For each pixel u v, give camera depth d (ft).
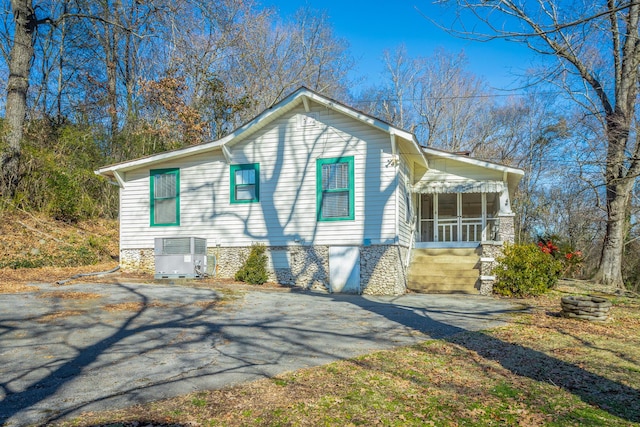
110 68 92.27
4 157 57.57
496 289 45.50
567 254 67.51
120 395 16.97
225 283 47.55
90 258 57.98
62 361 21.15
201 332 27.22
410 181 56.29
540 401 17.38
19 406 15.90
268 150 50.78
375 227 47.14
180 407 15.84
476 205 72.08
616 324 32.60
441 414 15.81
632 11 35.70
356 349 23.88
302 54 119.75
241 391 17.43
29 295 35.68
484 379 19.72
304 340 25.71
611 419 15.85
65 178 65.00
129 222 54.24
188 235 52.49
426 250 55.88
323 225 48.70
